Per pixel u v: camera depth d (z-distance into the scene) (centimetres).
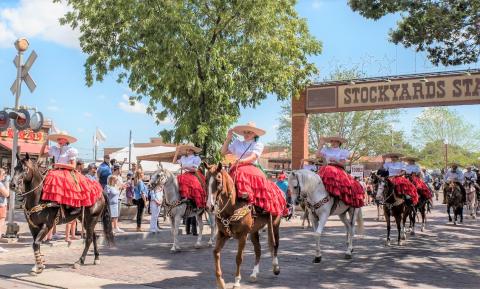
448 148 7012
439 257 1197
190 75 1794
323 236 1638
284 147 4806
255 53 1970
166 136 1975
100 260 1127
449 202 2047
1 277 936
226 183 791
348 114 4319
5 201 1289
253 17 1916
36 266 946
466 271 1023
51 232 1347
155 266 1052
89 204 1010
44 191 940
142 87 2041
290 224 2062
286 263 1101
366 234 1684
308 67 2430
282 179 2173
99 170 1639
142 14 1819
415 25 1405
